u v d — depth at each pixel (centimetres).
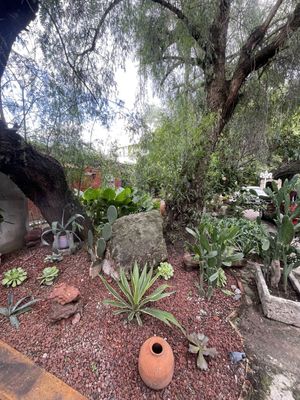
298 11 213
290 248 177
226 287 188
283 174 492
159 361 98
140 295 134
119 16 191
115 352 115
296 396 108
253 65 254
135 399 98
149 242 187
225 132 359
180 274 194
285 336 147
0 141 166
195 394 102
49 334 125
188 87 269
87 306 143
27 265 197
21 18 145
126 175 270
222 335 138
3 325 132
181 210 267
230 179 384
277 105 326
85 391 99
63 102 171
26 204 248
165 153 229
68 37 165
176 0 210
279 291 181
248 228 275
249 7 238
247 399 104
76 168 214
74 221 211
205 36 230
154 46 238
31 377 103
